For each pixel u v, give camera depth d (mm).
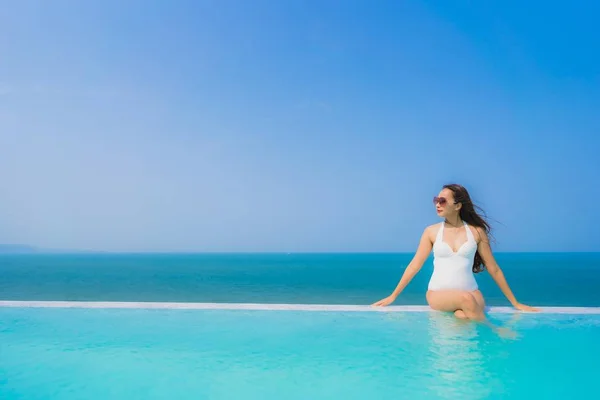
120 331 3809
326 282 38906
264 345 3357
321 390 2424
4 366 2875
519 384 2504
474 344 3350
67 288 34781
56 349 3270
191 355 3113
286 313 4496
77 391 2430
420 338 3527
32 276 49500
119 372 2756
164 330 3836
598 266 62094
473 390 2422
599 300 24781
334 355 3098
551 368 2781
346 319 4238
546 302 24266
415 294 29500
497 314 4383
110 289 33719
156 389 2453
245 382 2566
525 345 3303
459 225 4363
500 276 4488
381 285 35938
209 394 2379
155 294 30078
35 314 4484
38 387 2488
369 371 2752
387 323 4055
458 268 4254
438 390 2416
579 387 2465
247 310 4621
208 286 35531
